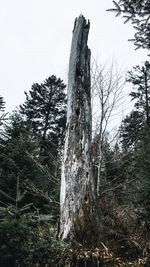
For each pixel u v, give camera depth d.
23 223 2.00
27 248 1.92
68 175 3.21
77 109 3.67
